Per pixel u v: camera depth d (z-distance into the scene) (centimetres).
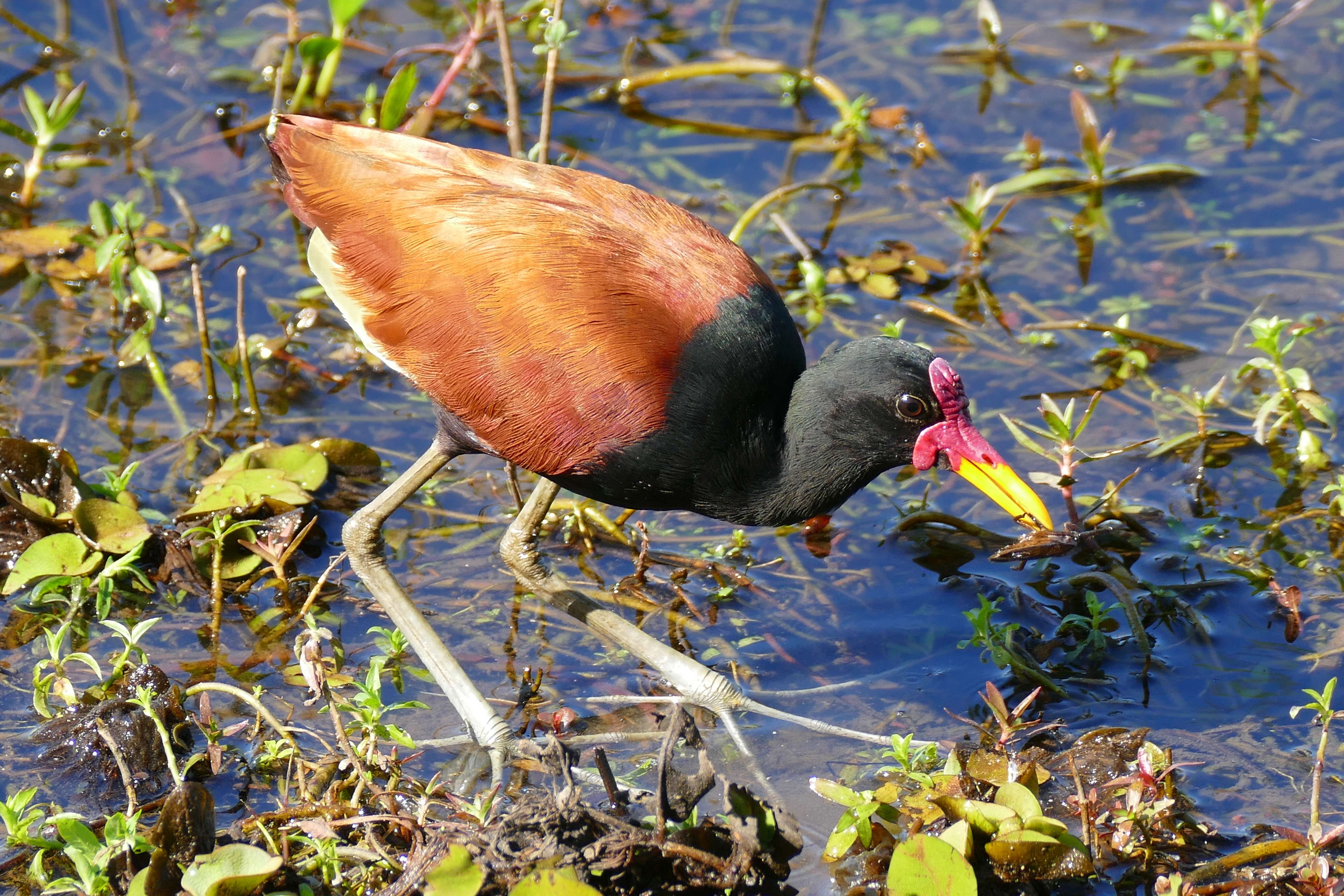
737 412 809
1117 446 1071
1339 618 909
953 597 952
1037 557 980
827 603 951
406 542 998
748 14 1555
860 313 1205
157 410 1102
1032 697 775
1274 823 750
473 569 974
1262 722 831
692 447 811
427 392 845
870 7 1555
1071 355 1159
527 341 803
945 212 1318
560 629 926
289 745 782
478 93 1430
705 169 1366
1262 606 926
